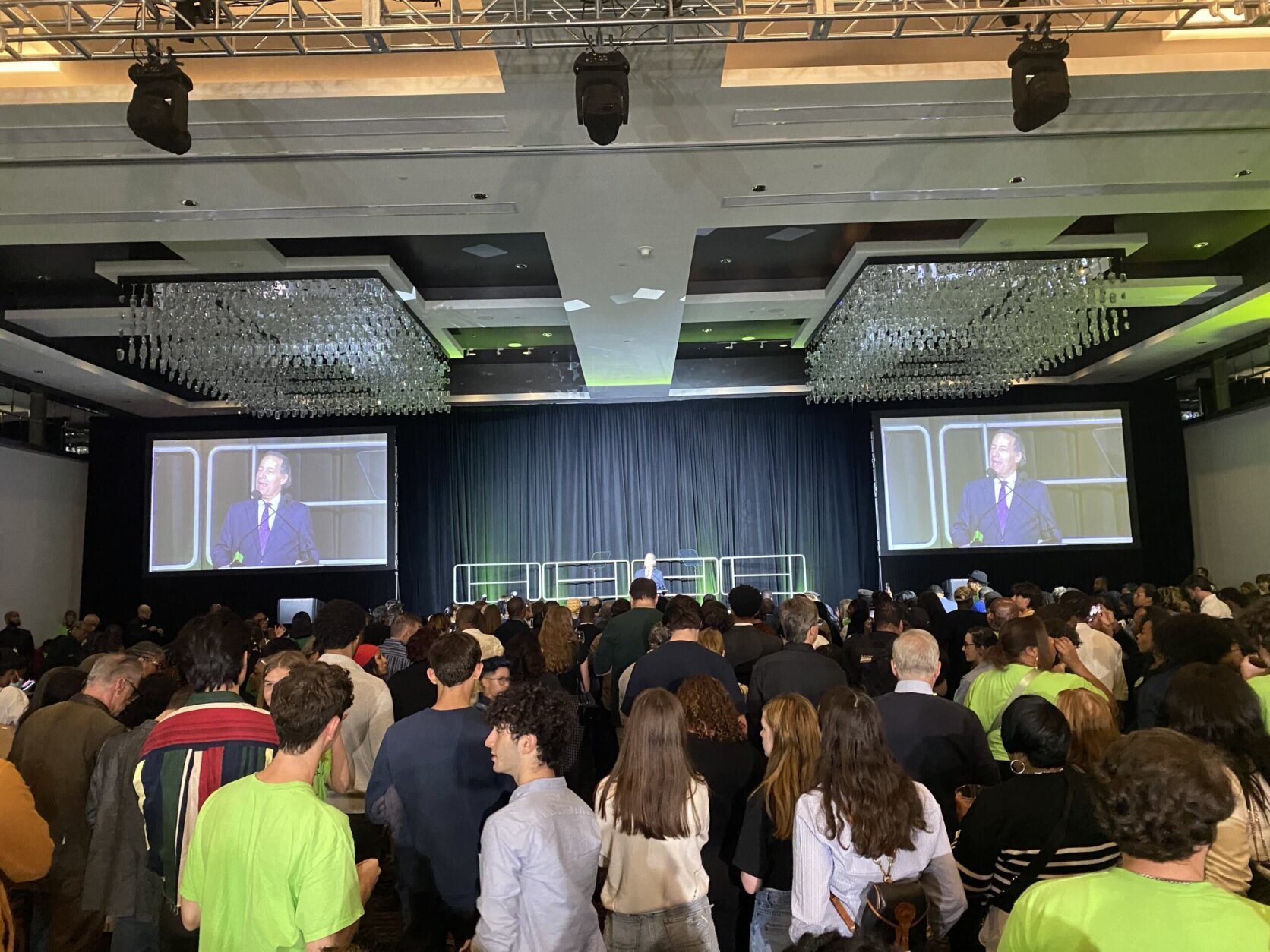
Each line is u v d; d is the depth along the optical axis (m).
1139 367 13.12
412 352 10.60
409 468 14.76
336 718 2.10
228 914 1.93
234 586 13.99
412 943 2.71
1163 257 9.54
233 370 10.53
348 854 1.98
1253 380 11.81
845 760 2.22
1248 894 2.16
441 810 2.77
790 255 9.13
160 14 4.30
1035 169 6.17
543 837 2.05
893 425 14.20
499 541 14.67
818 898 2.19
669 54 4.65
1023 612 5.23
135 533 14.05
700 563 14.67
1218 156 6.02
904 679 3.18
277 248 8.32
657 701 2.56
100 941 3.35
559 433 14.90
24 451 12.24
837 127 5.49
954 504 13.91
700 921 2.49
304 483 14.05
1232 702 2.34
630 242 7.31
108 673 3.34
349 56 5.09
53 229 6.81
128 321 9.16
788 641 4.14
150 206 6.40
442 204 6.49
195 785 2.42
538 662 4.41
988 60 5.28
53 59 4.16
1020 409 14.02
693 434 14.92
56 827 3.11
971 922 2.47
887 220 7.04
